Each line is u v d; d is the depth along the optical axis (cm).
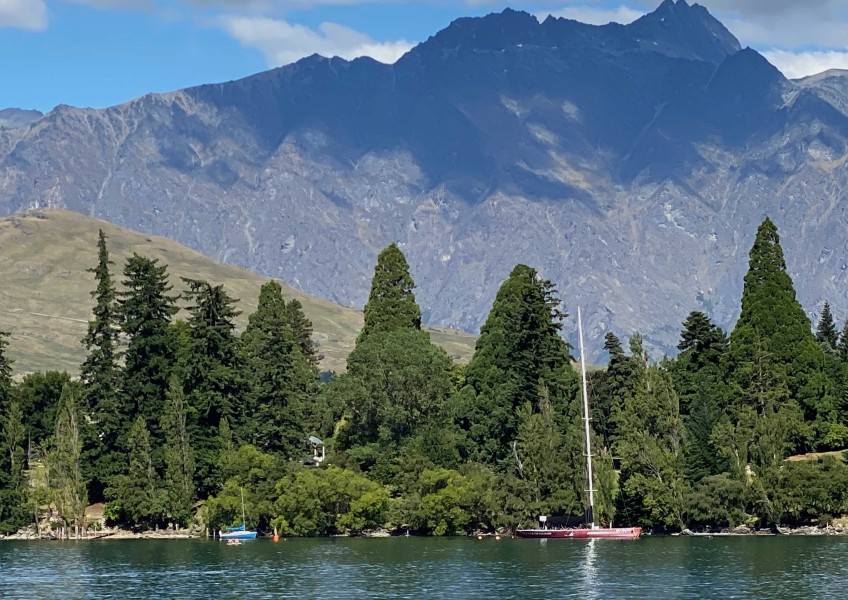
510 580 14000
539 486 18812
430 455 19650
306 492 19062
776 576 13950
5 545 18662
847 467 18538
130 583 14200
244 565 15612
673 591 13075
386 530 19612
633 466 18450
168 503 19388
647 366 19300
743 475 18362
